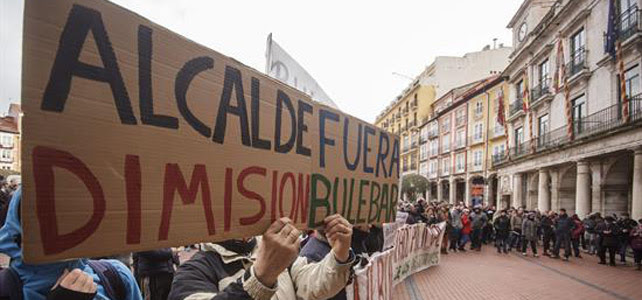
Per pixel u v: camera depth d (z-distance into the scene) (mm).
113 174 912
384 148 2355
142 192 971
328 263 1792
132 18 967
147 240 975
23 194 769
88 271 1543
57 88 820
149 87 996
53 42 817
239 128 1270
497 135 29156
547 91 20562
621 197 15023
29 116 778
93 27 887
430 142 44438
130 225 942
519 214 13562
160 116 1019
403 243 7715
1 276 1349
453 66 45375
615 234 10656
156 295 3441
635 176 12805
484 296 6844
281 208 1444
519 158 22844
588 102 16703
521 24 25047
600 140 14805
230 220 1216
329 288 1763
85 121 865
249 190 1296
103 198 892
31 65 784
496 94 29766
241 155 1273
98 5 898
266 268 1167
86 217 862
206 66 1159
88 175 868
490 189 30406
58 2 830
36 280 1367
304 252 2348
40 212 792
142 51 985
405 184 32750
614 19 14484
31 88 782
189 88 1102
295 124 1556
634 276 9156
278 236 1190
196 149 1115
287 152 1499
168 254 3549
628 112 13469
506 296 6922
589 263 11055
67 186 834
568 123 17859
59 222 819
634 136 12922
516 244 14250
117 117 923
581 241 14695
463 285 7613
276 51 3139
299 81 3426
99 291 1526
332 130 1833
